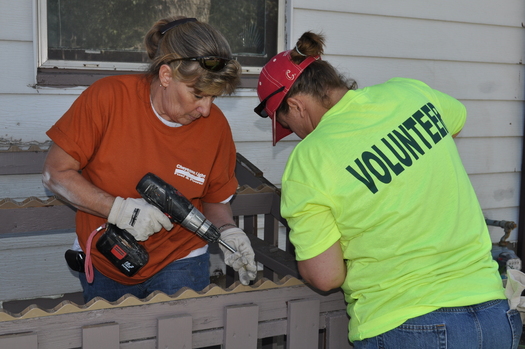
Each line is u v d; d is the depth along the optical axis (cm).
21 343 124
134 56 309
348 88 156
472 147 404
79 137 165
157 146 175
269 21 336
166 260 190
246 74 334
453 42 383
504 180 418
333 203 132
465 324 131
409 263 135
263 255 229
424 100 150
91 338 131
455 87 391
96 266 188
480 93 399
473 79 395
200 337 146
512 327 137
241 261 173
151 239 186
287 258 224
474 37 389
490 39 395
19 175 294
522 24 403
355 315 143
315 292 160
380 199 131
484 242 147
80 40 295
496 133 409
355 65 357
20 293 308
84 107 166
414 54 373
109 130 169
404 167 133
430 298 133
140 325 138
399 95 147
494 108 406
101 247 171
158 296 139
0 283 302
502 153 414
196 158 182
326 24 345
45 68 288
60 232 312
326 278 140
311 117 154
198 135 182
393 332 133
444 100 171
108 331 132
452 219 137
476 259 141
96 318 133
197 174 184
